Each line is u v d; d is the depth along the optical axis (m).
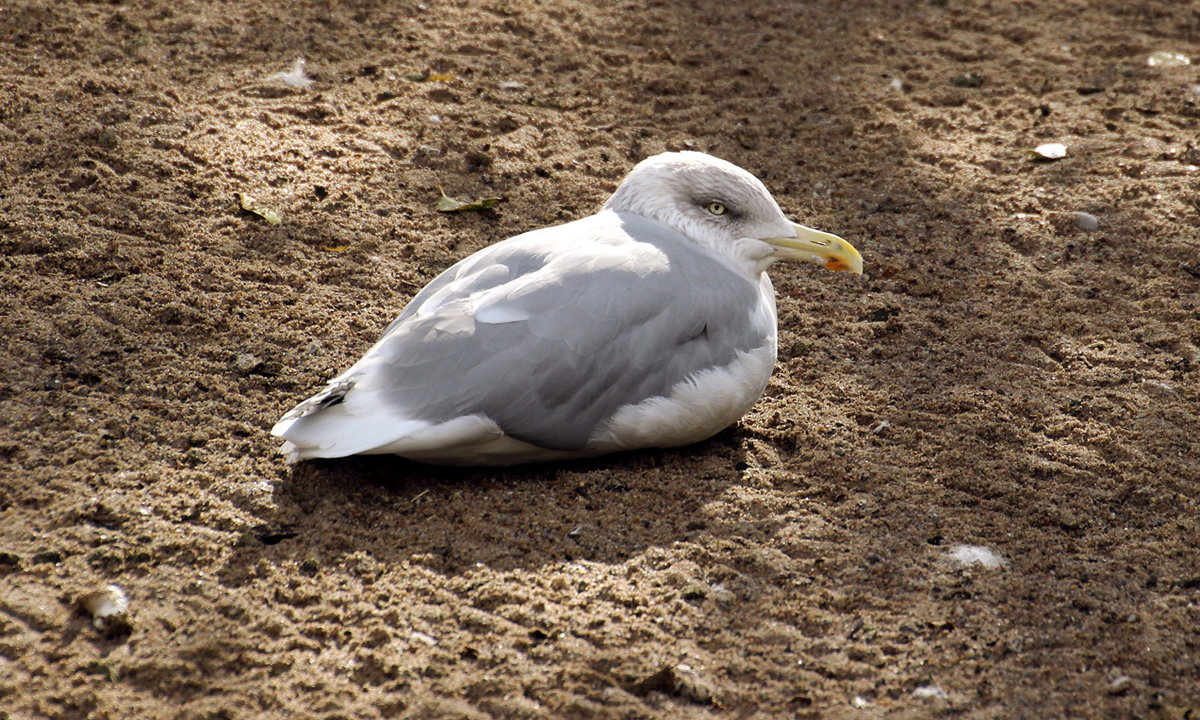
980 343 11.24
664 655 7.64
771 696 7.38
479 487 9.13
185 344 10.49
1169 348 11.11
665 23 17.62
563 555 8.48
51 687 7.14
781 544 8.69
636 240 9.34
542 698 7.27
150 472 8.94
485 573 8.24
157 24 15.72
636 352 8.77
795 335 11.37
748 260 9.88
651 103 15.41
